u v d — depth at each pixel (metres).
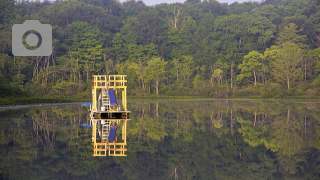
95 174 13.32
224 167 14.63
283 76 99.19
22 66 94.38
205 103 61.38
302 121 29.75
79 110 41.72
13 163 14.64
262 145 19.02
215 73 105.25
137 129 24.91
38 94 81.31
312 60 106.44
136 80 107.56
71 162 14.98
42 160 15.20
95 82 34.91
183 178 13.02
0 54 89.31
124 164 14.87
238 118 32.62
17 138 20.30
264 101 69.44
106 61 116.00
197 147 18.53
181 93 98.94
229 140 20.58
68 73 110.00
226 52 125.25
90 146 18.34
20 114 35.25
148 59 123.50
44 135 21.53
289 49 102.19
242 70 108.19
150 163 15.15
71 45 121.94
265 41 125.00
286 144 19.19
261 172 13.87
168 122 29.36
